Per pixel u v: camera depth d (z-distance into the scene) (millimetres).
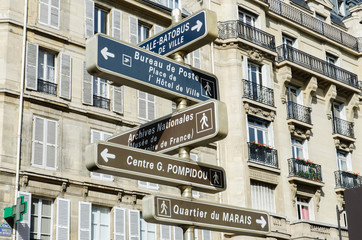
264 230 8805
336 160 32219
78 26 23312
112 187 22047
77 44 23000
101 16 24703
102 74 7910
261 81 29344
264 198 27141
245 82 28016
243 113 27328
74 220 20734
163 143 8586
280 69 30641
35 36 21812
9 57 20875
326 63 33469
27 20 21797
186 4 28422
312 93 31922
